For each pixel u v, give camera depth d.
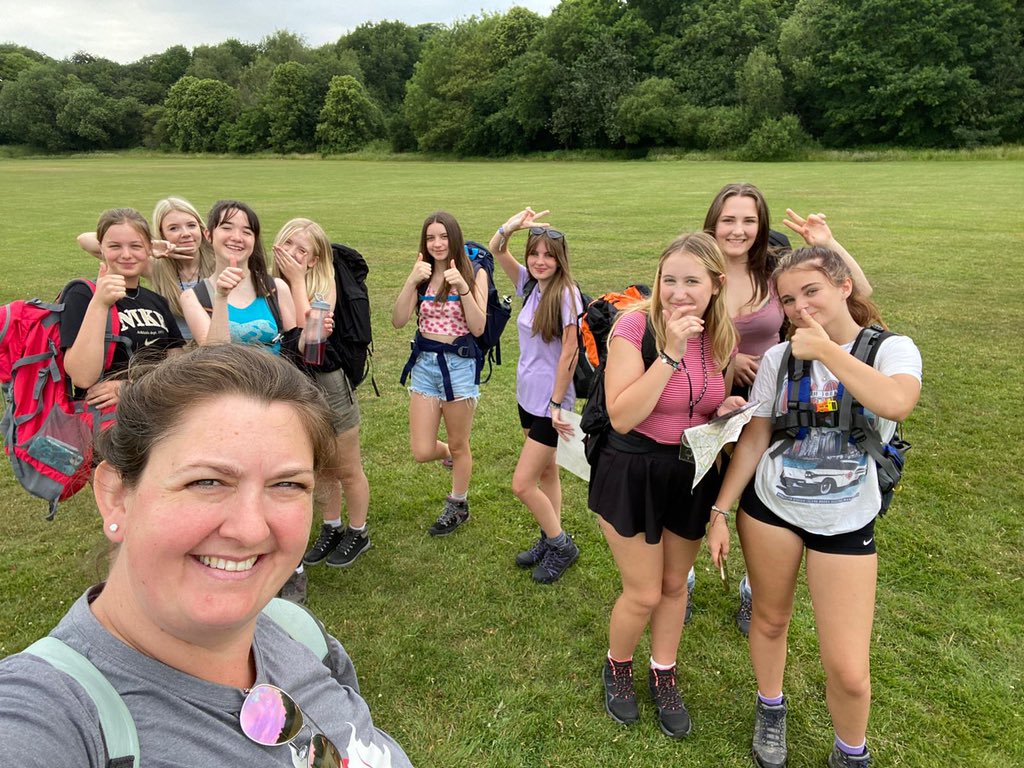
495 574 3.76
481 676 2.99
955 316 8.61
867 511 2.20
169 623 0.92
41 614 3.41
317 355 3.29
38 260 13.24
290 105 74.38
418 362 3.96
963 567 3.69
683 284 2.24
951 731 2.65
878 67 48.59
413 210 21.33
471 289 3.85
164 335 3.24
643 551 2.50
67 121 79.25
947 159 42.91
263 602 0.96
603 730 2.71
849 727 2.34
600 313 2.99
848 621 2.21
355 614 3.42
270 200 24.98
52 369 2.97
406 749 2.61
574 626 3.34
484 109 63.22
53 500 3.06
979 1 47.50
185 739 0.92
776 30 56.62
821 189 24.72
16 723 0.81
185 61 92.94
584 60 58.12
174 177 38.84
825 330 2.29
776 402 2.29
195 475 0.90
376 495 4.65
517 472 3.57
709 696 2.89
